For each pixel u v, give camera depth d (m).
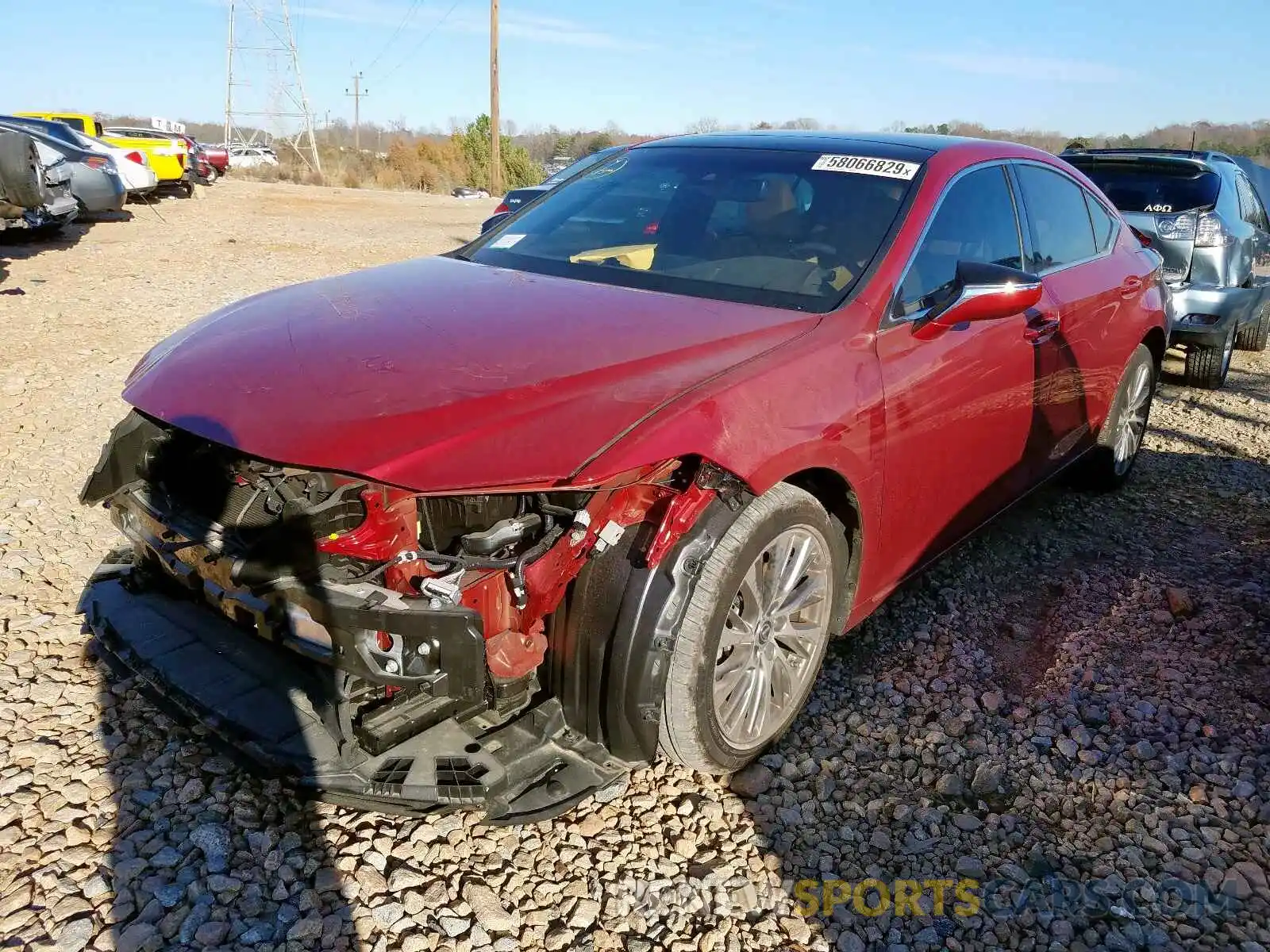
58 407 5.58
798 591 2.80
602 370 2.39
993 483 3.69
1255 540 4.53
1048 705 3.16
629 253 3.30
